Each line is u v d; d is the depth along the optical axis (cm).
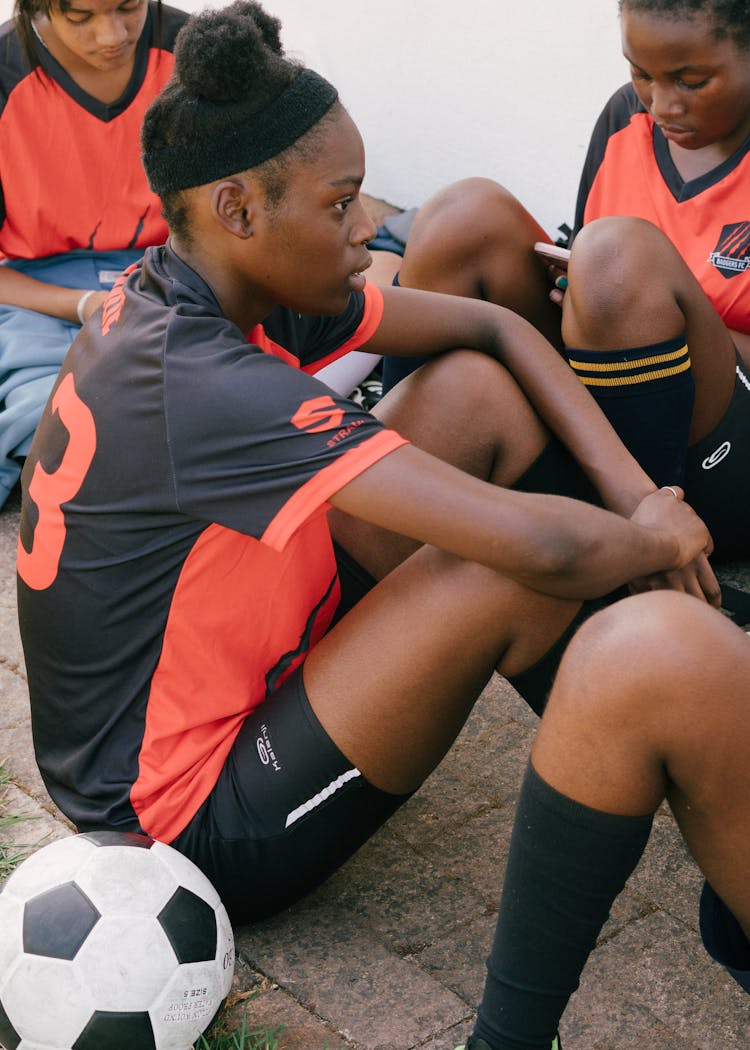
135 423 156
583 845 136
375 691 161
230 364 151
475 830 207
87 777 177
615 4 348
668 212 260
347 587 195
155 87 318
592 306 211
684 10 210
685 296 216
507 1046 146
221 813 170
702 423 236
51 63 306
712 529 257
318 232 156
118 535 163
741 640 132
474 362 196
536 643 162
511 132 397
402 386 204
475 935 186
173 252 164
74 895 156
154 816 171
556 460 200
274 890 176
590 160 278
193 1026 156
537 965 143
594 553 157
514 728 233
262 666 176
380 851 203
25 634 180
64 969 151
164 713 171
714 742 129
